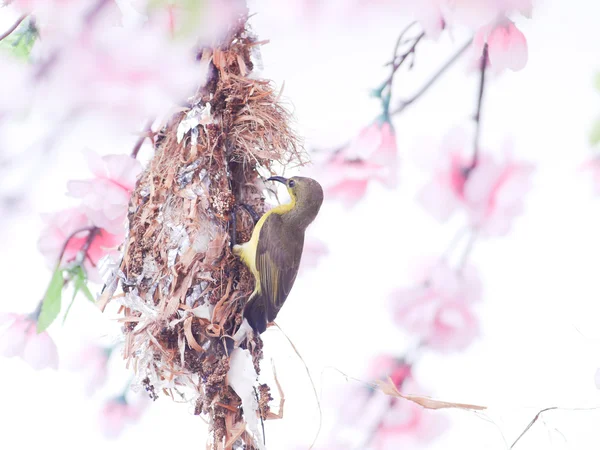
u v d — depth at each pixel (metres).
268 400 3.03
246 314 3.03
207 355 3.02
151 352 3.03
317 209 3.05
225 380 3.02
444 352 2.99
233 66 3.03
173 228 3.02
